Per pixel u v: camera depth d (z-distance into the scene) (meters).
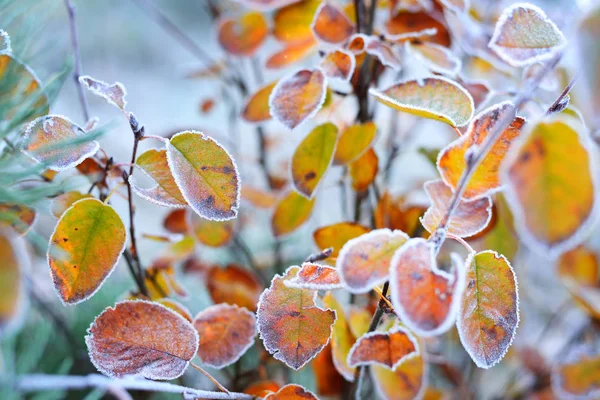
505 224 0.58
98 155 0.51
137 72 1.60
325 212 0.87
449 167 0.46
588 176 0.41
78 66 0.54
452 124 0.46
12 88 0.47
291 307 0.47
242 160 0.74
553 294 0.85
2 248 0.40
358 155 0.54
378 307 0.47
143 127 0.47
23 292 0.40
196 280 0.73
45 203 0.49
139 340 0.46
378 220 0.57
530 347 0.68
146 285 0.55
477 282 0.45
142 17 1.72
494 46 0.47
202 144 0.47
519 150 0.42
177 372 0.46
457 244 0.66
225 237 0.59
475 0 0.63
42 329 0.57
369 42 0.53
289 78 0.51
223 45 0.63
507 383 0.72
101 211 0.47
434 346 0.64
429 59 0.53
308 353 0.47
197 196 0.46
